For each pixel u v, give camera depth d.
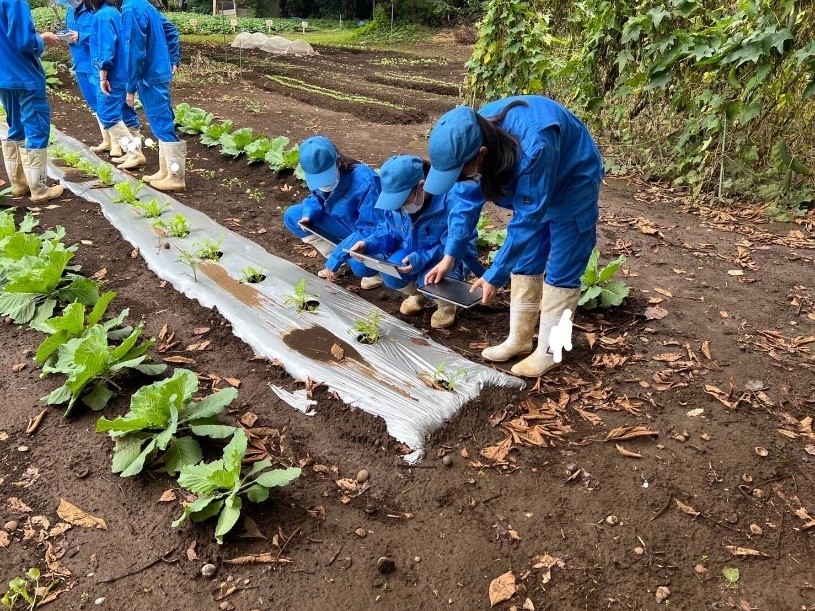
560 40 8.82
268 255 5.08
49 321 3.49
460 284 3.77
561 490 2.82
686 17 6.54
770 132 6.63
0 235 4.87
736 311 4.33
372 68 17.17
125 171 7.30
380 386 3.43
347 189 4.12
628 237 5.68
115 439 3.03
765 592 2.37
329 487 2.84
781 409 3.33
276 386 3.52
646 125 7.72
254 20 27.52
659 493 2.80
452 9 26.55
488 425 3.21
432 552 2.53
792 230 5.85
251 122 9.67
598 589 2.38
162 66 6.19
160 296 4.52
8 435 3.15
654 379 3.57
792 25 5.73
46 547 2.55
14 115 5.92
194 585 2.39
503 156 2.72
